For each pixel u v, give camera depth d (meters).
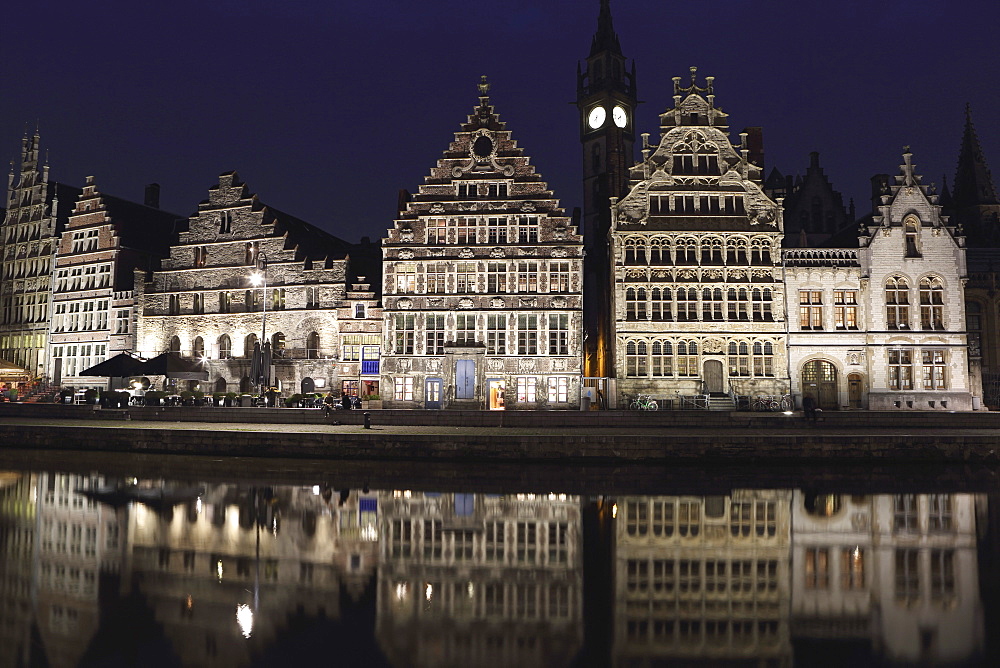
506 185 50.59
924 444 30.03
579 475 27.95
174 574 14.50
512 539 17.77
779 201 49.59
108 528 18.67
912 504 22.39
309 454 31.44
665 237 49.66
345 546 16.98
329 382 52.56
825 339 48.41
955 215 68.81
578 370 48.72
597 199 64.00
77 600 12.82
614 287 49.47
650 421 38.19
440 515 20.59
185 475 27.83
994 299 55.50
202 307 57.31
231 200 57.53
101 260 64.12
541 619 12.05
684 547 17.06
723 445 29.92
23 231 71.75
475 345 49.31
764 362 48.16
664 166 50.09
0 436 35.34
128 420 42.16
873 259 49.09
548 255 49.75
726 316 48.62
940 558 16.05
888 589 13.76
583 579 14.41
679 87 51.09
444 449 30.56
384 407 49.28
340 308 52.84
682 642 11.03
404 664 10.09
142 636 11.09
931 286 49.06
